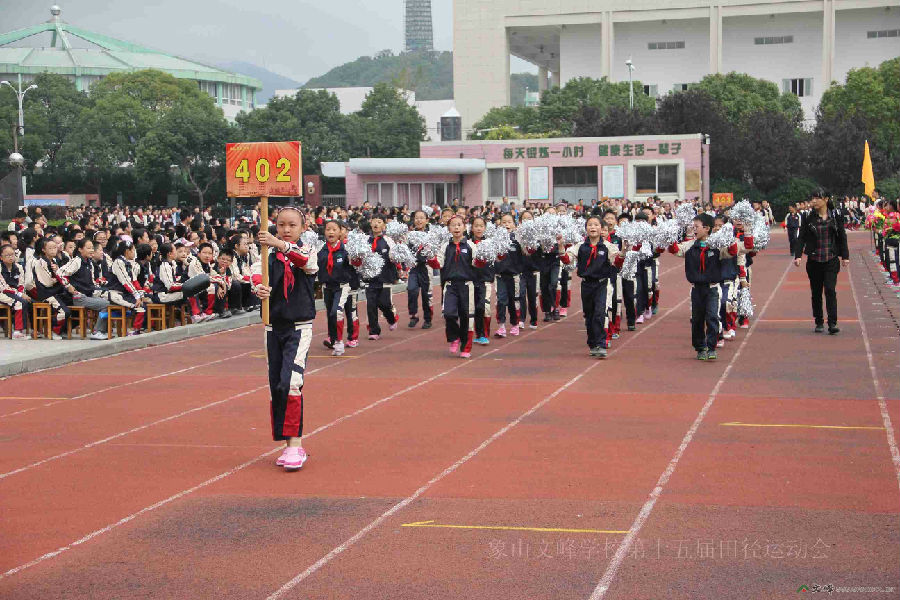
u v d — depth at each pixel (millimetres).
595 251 13859
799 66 98500
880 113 80500
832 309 15750
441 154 58312
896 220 24125
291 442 8367
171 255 17672
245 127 79188
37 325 16500
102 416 10664
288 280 8242
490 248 14141
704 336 13617
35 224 21625
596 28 102375
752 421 9820
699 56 100250
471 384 12148
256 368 13820
